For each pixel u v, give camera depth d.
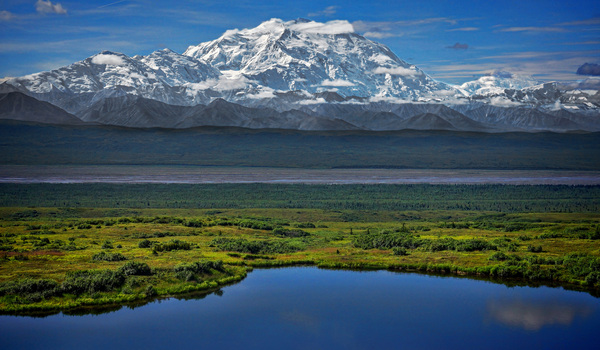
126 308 91.50
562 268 111.19
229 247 133.00
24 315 87.12
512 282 107.75
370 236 152.25
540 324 86.12
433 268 116.75
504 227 179.50
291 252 134.62
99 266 106.00
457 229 179.25
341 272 116.12
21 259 110.56
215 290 101.62
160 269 104.94
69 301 90.62
